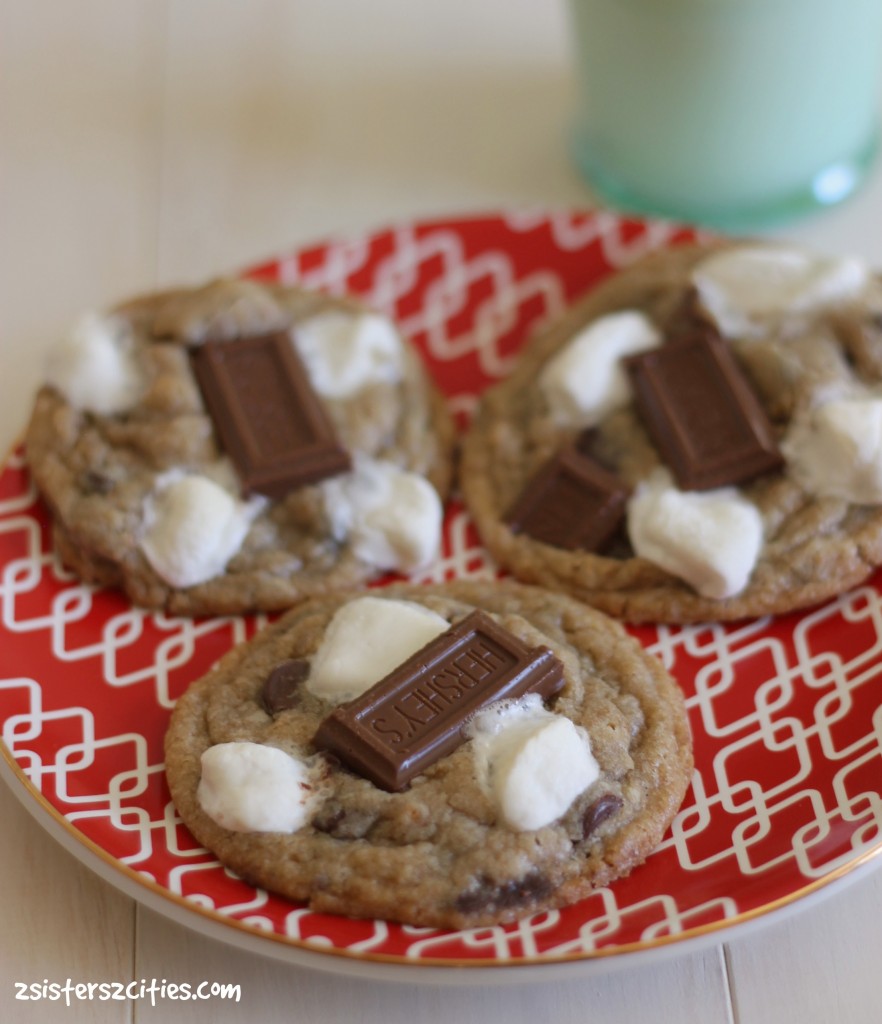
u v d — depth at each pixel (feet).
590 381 1.25
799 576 1.18
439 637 1.12
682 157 1.40
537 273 1.37
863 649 1.17
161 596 1.21
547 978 1.03
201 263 1.46
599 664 1.14
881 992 1.07
